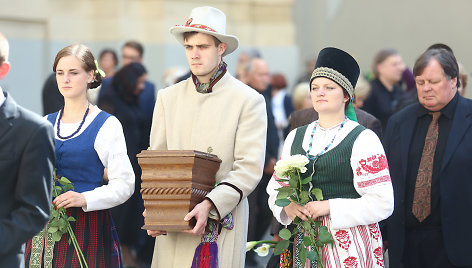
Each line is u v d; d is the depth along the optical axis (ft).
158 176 18.83
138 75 32.71
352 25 62.90
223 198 19.11
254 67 37.17
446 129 22.81
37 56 48.88
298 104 34.35
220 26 19.94
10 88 47.65
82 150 20.38
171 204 18.74
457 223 22.29
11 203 16.01
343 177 18.53
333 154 18.54
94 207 19.99
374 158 18.39
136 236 33.50
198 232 18.74
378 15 61.57
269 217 34.81
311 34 64.64
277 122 49.73
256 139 19.84
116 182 20.47
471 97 33.06
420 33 59.67
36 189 15.98
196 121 20.03
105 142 20.47
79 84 20.62
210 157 19.19
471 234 22.26
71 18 50.52
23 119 16.11
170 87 20.74
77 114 20.81
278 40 59.88
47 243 20.03
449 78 22.56
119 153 20.65
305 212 18.31
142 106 33.50
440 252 22.61
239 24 58.34
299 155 18.39
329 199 18.37
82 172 20.42
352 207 18.15
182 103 20.30
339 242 18.35
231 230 19.81
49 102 27.50
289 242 18.94
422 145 22.99
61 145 20.44
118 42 51.21
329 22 64.03
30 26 48.65
